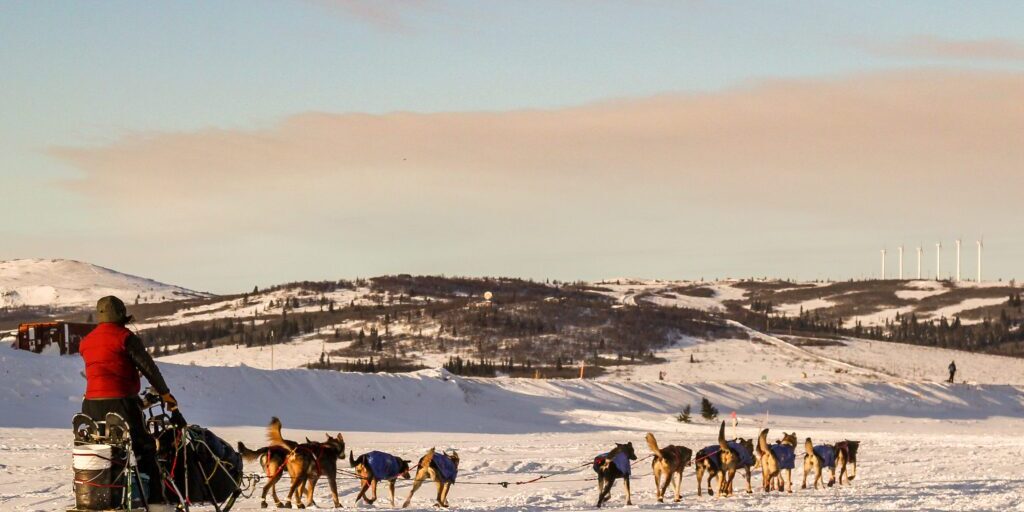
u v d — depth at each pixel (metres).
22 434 43.53
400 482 29.77
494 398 84.31
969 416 101.69
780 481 29.50
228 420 59.19
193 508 19.33
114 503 11.79
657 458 26.27
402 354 165.25
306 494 25.11
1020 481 31.92
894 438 58.06
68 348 64.94
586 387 94.81
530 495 27.11
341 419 66.06
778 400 99.31
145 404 12.30
